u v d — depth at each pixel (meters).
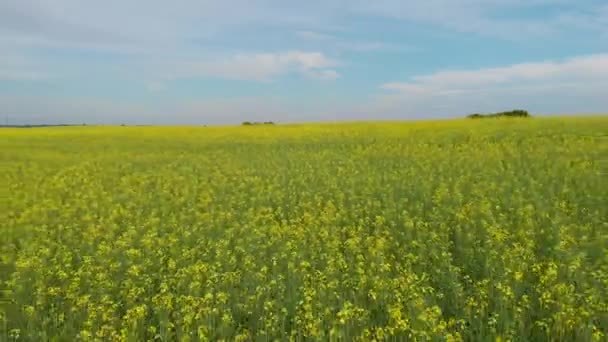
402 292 9.16
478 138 36.72
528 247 11.34
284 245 13.05
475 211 16.00
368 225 15.59
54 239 15.10
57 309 9.39
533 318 8.50
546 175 21.44
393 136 41.66
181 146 41.41
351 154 33.06
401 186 21.16
